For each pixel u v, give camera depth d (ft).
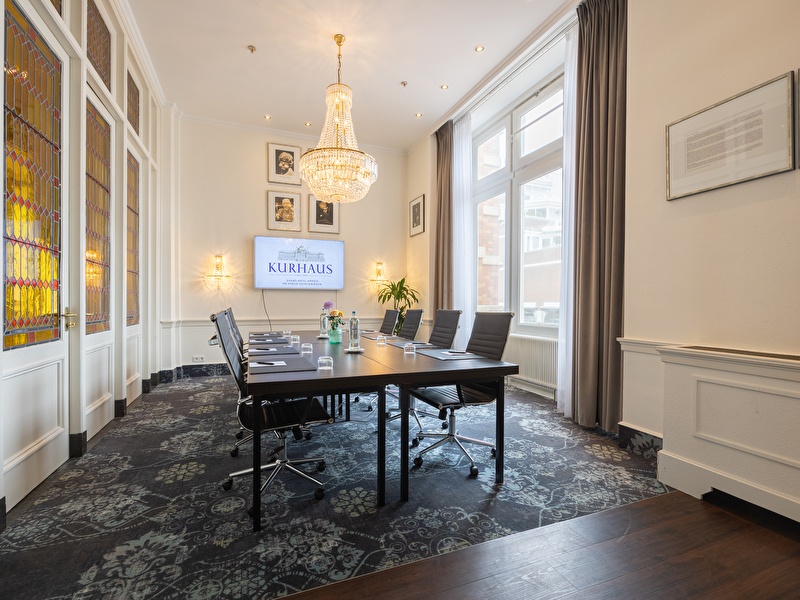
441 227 19.16
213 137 18.98
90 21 9.72
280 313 20.15
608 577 4.94
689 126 7.86
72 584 4.79
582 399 10.91
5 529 5.94
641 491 7.25
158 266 16.46
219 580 4.87
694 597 4.60
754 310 6.89
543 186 14.99
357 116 18.52
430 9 11.59
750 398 6.34
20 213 6.77
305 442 9.95
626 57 10.00
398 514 6.44
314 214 20.80
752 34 6.93
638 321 9.02
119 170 11.64
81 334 8.65
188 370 18.47
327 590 4.71
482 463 8.57
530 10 11.68
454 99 16.94
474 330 10.38
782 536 5.83
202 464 8.43
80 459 8.61
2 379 5.92
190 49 13.50
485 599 4.57
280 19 12.01
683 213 8.05
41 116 7.44
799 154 6.27
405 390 6.93
